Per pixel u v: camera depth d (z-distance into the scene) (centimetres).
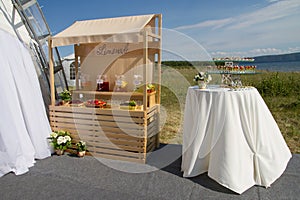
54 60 405
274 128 252
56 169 276
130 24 306
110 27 311
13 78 281
